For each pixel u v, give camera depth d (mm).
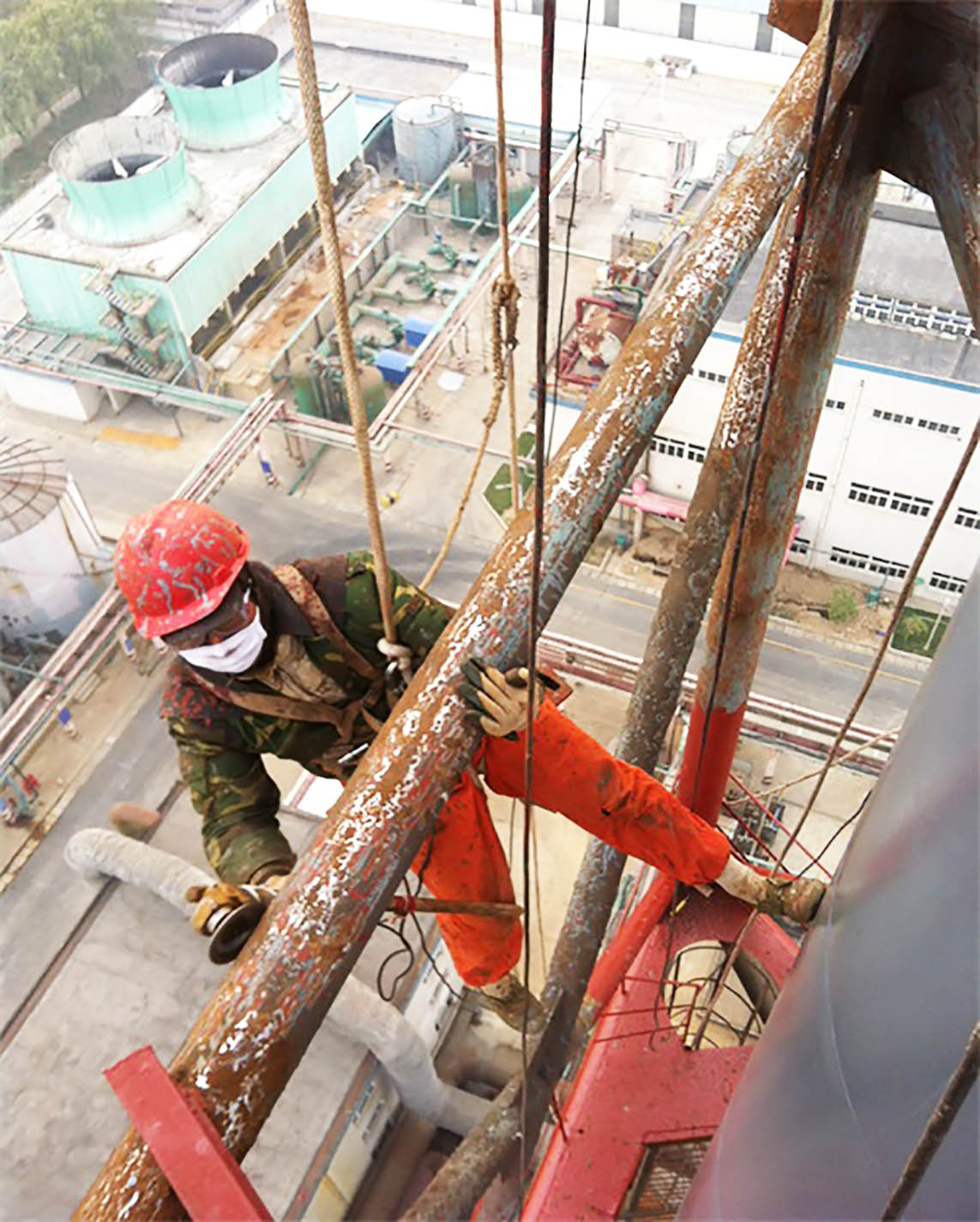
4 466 39219
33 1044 20547
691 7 55219
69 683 36031
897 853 3617
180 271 45750
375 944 23016
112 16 56969
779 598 38812
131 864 21922
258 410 42094
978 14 4496
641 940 9086
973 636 3400
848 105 5039
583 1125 8266
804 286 5730
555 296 49125
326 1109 20109
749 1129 4734
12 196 55125
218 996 2908
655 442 37812
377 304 52531
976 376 33094
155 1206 2502
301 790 29438
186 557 4156
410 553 42719
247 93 49688
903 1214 3135
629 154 55594
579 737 5184
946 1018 3066
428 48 62406
